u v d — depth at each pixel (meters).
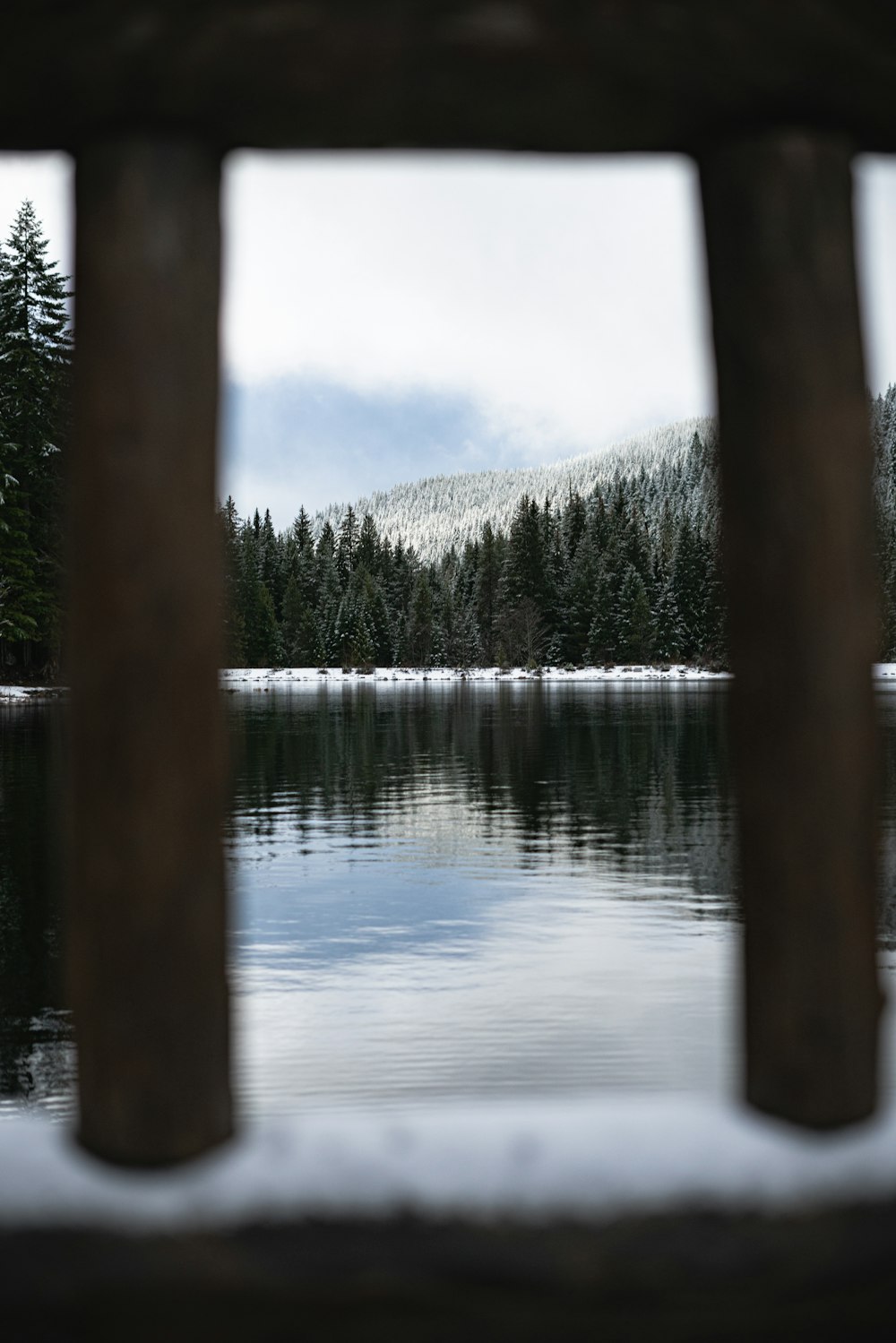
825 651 2.13
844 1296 1.90
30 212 39.62
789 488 2.16
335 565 89.31
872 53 1.95
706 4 1.85
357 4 1.81
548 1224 1.89
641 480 142.62
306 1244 1.88
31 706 33.56
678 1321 1.87
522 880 8.76
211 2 1.80
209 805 2.07
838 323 2.18
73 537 2.09
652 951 6.50
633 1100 2.26
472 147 2.23
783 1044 2.15
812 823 2.13
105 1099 2.03
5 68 1.92
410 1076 4.43
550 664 83.50
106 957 2.03
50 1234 1.89
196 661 2.06
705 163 2.25
